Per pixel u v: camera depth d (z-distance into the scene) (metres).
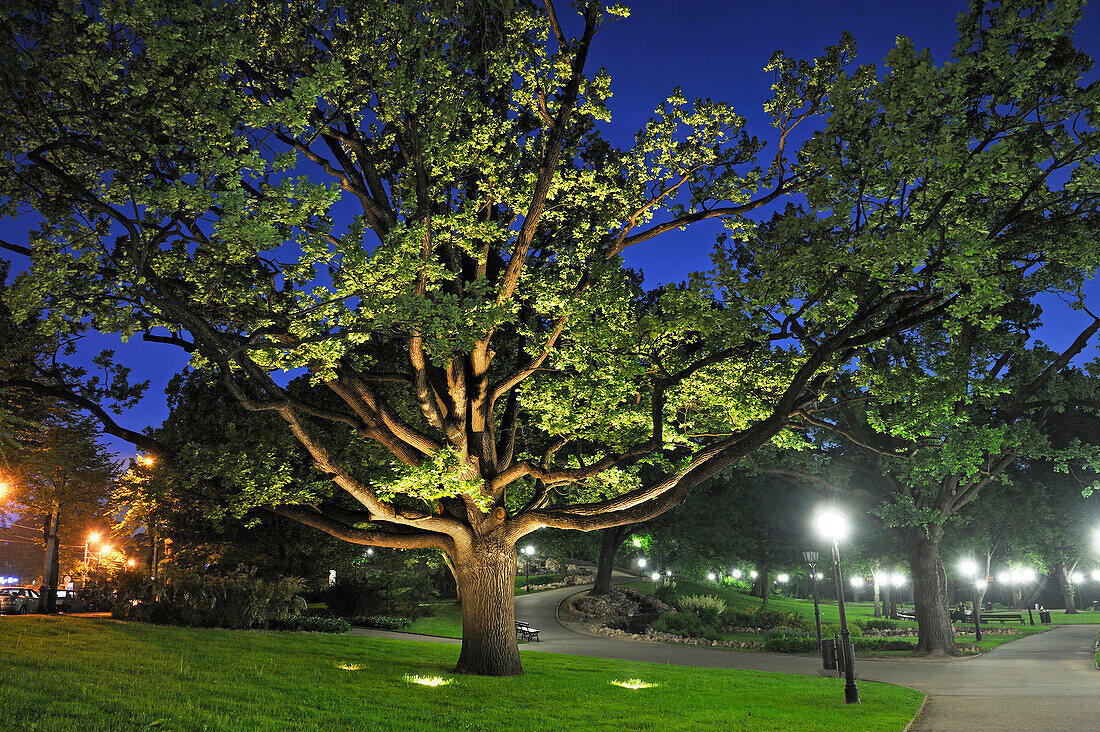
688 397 16.69
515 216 16.05
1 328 16.89
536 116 17.16
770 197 16.91
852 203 13.64
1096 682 20.25
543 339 16.38
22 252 13.61
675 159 17.08
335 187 10.84
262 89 14.38
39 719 8.52
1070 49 13.14
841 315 15.20
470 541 17.52
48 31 10.85
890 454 26.00
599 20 14.80
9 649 13.39
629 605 47.00
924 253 11.98
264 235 10.50
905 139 12.46
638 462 17.33
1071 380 28.31
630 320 16.25
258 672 13.93
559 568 82.38
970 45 13.58
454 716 11.74
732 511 47.66
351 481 16.50
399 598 40.56
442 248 16.16
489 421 17.92
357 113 14.17
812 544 47.31
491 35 15.23
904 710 15.11
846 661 16.28
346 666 16.20
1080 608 80.31
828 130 13.86
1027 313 29.83
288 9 14.10
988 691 18.75
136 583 23.28
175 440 25.94
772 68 16.52
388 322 13.10
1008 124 13.64
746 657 29.47
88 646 14.97
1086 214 14.84
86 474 30.55
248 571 26.45
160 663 13.69
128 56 11.47
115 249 13.41
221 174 11.17
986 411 32.06
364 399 16.33
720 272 14.91
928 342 27.03
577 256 16.55
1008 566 46.38
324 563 31.72
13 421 16.23
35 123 11.95
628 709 13.57
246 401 14.65
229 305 13.57
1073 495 39.34
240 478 17.72
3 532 68.62
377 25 13.01
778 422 14.44
